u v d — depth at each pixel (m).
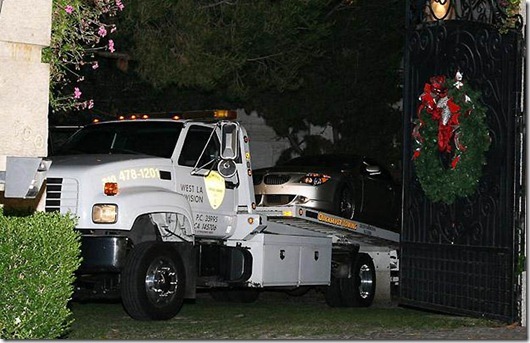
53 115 19.06
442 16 12.79
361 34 25.89
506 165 11.47
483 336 10.45
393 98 26.91
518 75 11.38
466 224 12.08
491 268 11.65
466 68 12.12
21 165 7.80
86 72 20.44
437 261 12.49
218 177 13.33
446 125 12.27
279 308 15.32
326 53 24.94
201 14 17.64
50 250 8.30
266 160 28.06
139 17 17.02
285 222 14.88
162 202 12.27
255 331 11.15
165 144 12.94
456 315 12.70
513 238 11.34
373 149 27.03
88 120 20.67
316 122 26.27
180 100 21.42
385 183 19.59
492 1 11.75
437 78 12.48
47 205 11.73
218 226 13.31
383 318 12.56
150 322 12.06
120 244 11.91
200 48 17.64
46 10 8.36
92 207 11.70
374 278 16.94
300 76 23.22
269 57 19.53
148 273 12.06
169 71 17.58
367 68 25.98
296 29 18.95
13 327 8.09
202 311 14.20
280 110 25.06
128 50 18.55
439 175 12.38
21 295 8.12
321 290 16.42
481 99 11.95
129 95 21.27
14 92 8.22
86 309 14.03
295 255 14.64
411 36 12.96
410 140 12.98
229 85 19.59
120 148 13.09
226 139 12.89
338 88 25.50
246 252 13.70
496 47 11.69
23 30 8.24
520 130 11.39
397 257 17.69
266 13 18.27
